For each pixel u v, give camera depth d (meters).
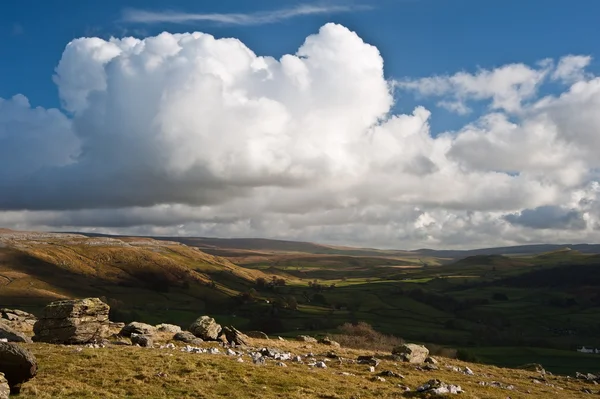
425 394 34.84
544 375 60.56
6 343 25.58
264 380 34.03
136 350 40.84
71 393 27.47
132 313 191.25
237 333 57.22
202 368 35.53
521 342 155.88
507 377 53.88
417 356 55.38
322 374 38.28
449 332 178.88
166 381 31.66
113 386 29.69
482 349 139.25
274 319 193.12
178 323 187.12
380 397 33.03
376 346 100.19
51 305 45.25
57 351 37.81
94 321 45.66
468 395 35.81
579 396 45.88
